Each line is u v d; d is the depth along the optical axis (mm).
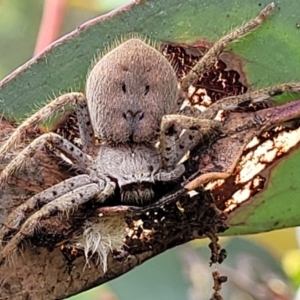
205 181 250
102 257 255
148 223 255
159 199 257
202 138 256
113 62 257
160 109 260
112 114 260
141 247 256
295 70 256
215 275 258
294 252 304
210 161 255
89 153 260
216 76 260
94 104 259
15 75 253
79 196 256
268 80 258
